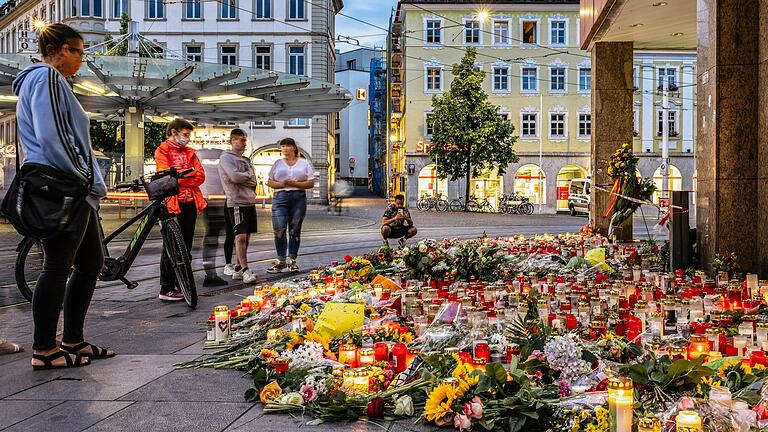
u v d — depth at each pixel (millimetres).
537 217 36125
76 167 4547
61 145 4477
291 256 10656
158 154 8133
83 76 19016
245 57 49125
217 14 48906
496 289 6508
